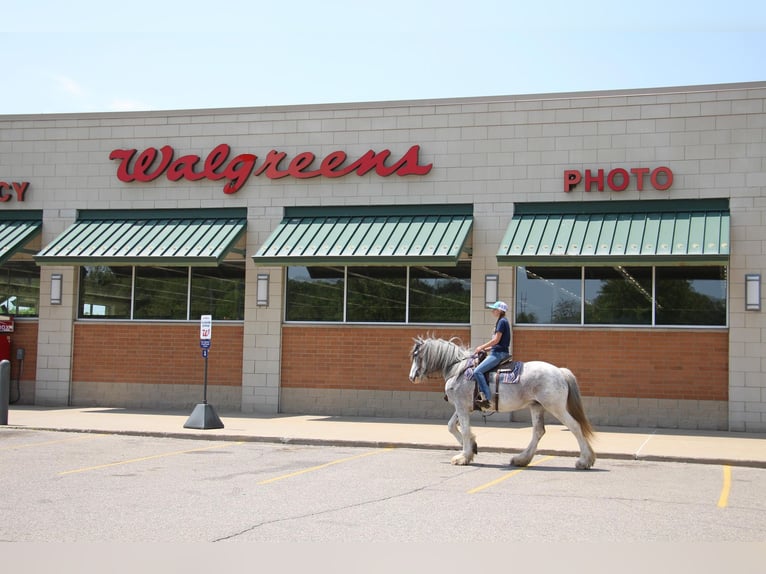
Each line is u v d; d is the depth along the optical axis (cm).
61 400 2334
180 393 2273
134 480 1198
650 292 2000
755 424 1903
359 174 2180
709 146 1978
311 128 2233
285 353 2208
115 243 2217
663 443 1677
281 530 881
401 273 2161
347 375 2162
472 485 1192
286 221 2216
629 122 2031
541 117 2084
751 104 1959
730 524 941
